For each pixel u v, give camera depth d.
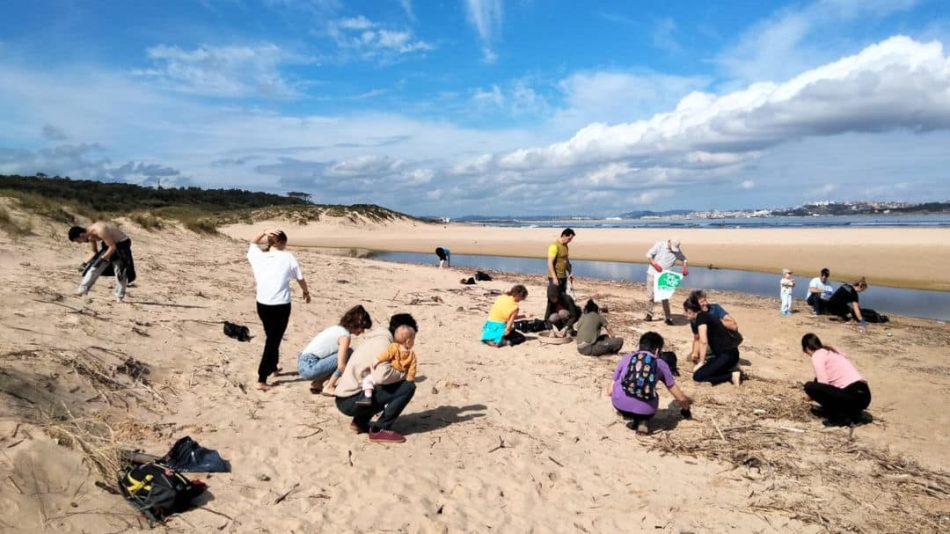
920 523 4.21
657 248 11.73
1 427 3.75
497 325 9.42
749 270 23.72
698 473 5.02
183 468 4.16
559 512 4.32
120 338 6.59
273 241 6.30
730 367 7.57
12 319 6.16
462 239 47.53
